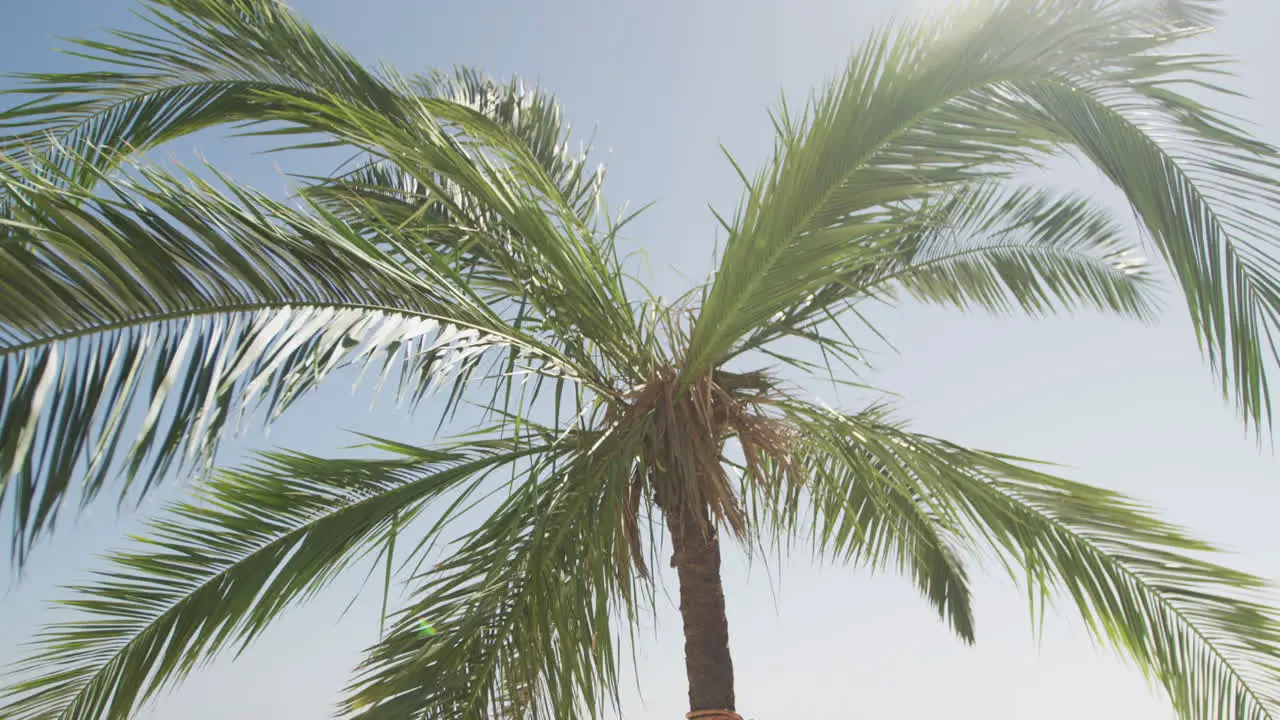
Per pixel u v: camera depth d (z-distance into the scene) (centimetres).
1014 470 435
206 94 420
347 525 384
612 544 359
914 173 321
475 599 354
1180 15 285
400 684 332
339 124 403
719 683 428
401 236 375
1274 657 405
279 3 405
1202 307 293
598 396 409
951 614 628
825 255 337
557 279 400
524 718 340
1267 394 285
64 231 222
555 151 536
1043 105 307
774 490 471
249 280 255
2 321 200
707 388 421
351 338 273
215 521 376
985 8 294
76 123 395
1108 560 439
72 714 351
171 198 256
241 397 229
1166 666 423
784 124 327
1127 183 300
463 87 535
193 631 362
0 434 187
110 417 203
